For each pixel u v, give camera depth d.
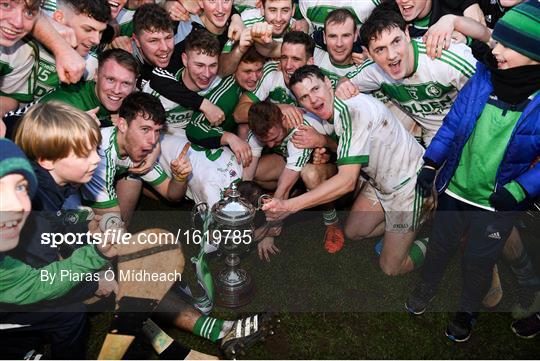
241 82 3.99
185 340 3.10
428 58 3.35
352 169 3.30
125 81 3.38
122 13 4.10
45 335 2.81
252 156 3.89
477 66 2.92
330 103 3.31
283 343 3.11
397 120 3.45
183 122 3.94
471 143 2.92
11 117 3.10
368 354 3.06
